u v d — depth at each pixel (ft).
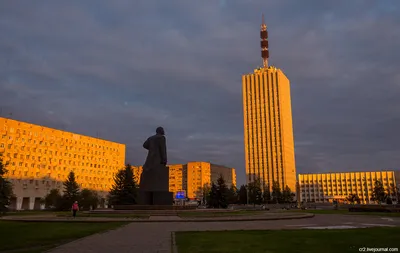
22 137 384.27
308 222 98.07
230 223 91.61
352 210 193.26
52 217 115.03
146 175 138.82
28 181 383.65
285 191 538.06
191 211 131.13
